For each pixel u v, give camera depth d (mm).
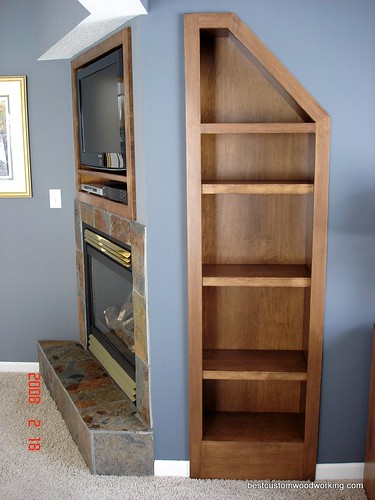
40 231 3727
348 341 2541
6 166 3650
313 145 2459
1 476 2693
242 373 2553
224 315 2768
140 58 2385
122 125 2668
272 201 2664
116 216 2855
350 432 2619
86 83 3182
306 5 2295
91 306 3580
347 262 2477
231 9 2311
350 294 2502
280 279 2465
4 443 2986
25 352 3873
